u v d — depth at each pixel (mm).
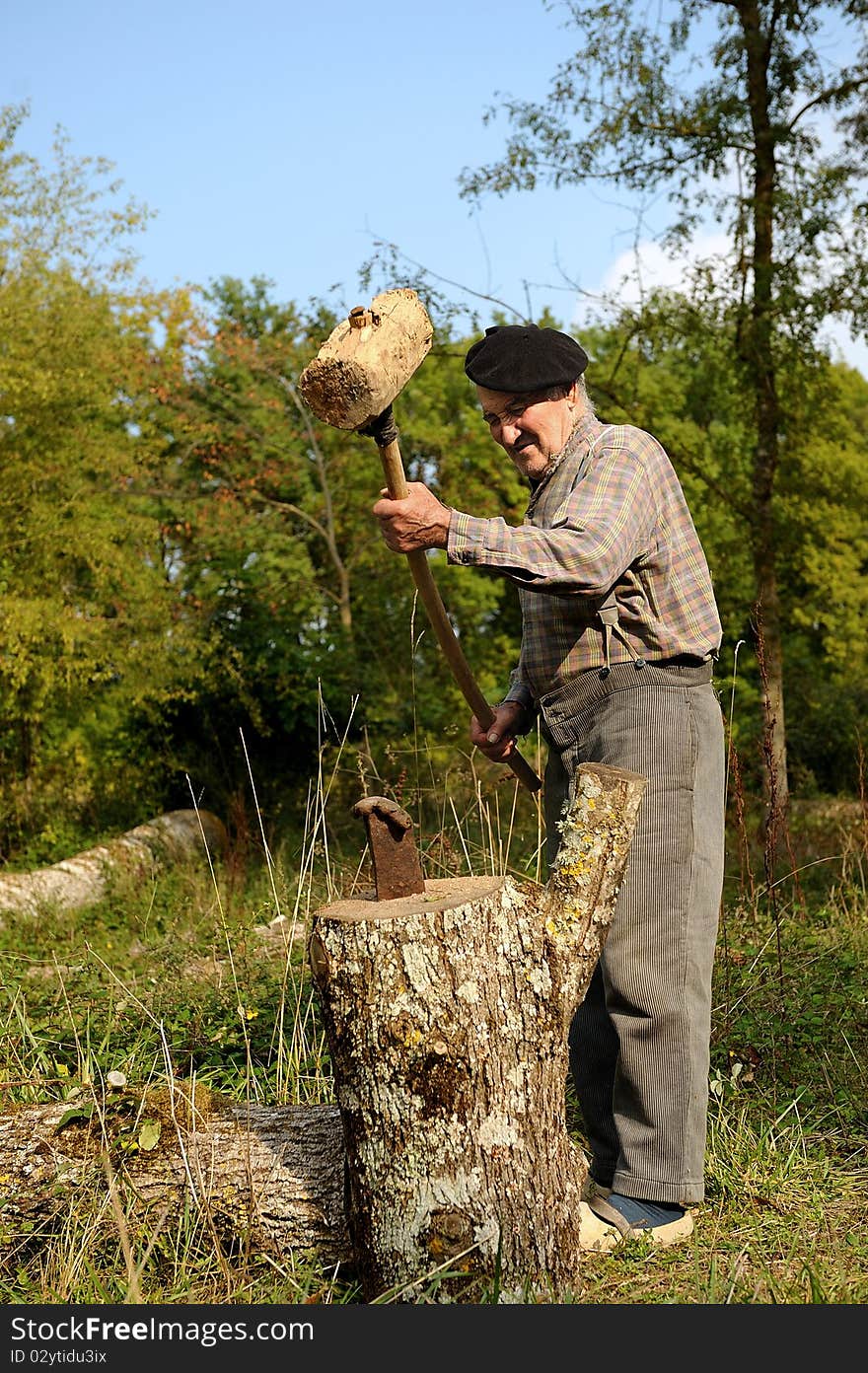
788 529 10523
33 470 13008
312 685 14039
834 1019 4562
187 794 14703
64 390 12906
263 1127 2957
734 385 9766
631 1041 3031
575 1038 3266
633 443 3070
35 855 12875
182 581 15555
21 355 12656
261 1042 4352
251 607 15062
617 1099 3100
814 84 9062
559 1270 2596
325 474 14531
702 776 3094
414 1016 2527
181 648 14523
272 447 14586
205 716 15086
